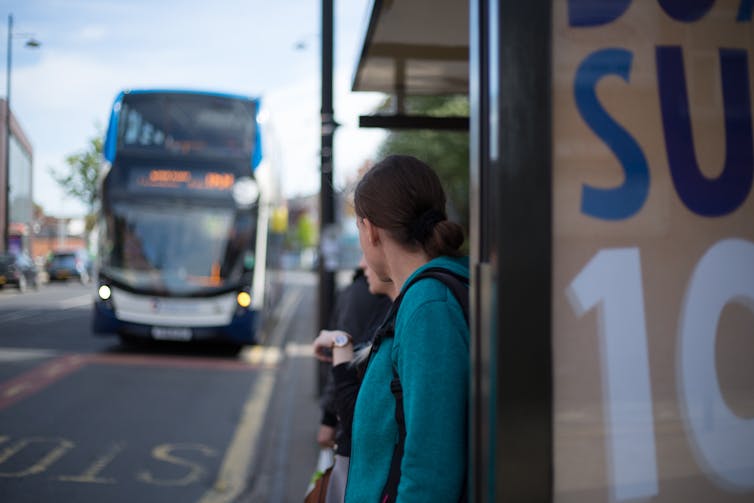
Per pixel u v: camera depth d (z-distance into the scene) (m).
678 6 1.29
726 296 1.28
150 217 11.29
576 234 1.24
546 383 1.19
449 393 1.34
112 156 11.32
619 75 1.26
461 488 1.33
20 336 13.92
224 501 4.75
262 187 11.67
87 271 37.72
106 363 10.60
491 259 1.20
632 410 1.24
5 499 4.59
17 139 35.03
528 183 1.19
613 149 1.25
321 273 8.57
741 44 1.30
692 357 1.26
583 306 1.23
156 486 5.01
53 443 6.04
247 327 11.41
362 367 1.67
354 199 1.69
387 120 3.98
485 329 1.22
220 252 11.38
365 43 3.70
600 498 1.23
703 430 1.27
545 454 1.19
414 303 1.43
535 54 1.20
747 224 1.29
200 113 11.54
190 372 10.16
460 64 4.05
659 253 1.26
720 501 1.27
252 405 8.00
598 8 1.26
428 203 1.61
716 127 1.29
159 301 11.20
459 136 21.36
